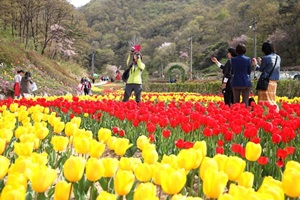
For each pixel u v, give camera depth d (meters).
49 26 48.09
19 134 3.60
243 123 4.92
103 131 3.35
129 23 143.50
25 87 16.02
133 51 10.84
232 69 8.94
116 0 158.62
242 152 3.24
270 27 65.19
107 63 120.88
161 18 139.50
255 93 18.27
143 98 13.84
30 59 31.19
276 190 1.62
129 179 1.94
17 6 41.81
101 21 147.75
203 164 2.14
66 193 1.80
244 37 78.69
